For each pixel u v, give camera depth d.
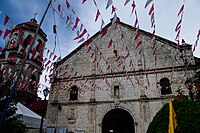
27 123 10.32
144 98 14.61
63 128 15.49
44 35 23.58
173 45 16.03
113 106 15.25
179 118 5.64
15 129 8.58
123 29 18.44
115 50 17.64
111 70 15.86
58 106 16.66
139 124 13.98
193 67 14.54
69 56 19.05
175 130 5.30
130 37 17.80
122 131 15.82
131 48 17.25
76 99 16.83
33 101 22.80
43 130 15.30
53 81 17.92
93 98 16.06
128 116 16.17
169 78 14.91
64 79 17.91
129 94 15.33
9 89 8.81
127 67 16.52
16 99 9.16
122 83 15.96
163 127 5.89
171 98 13.99
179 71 14.90
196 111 5.69
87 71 17.66
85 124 15.26
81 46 19.11
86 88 16.80
